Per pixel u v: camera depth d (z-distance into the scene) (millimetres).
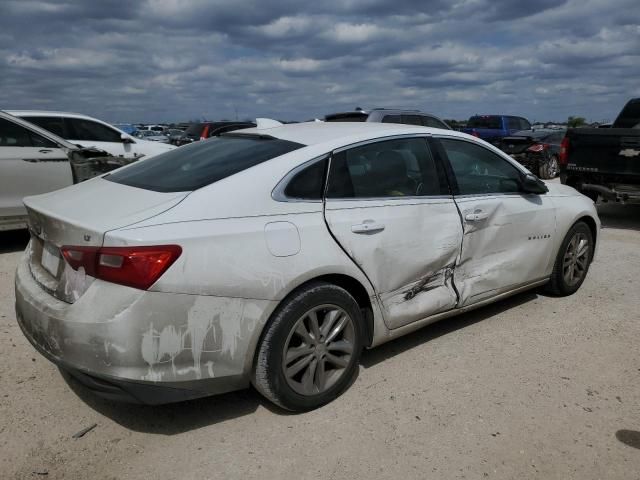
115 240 2479
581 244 4941
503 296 4301
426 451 2732
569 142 8328
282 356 2873
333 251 3029
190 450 2723
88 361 2514
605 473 2600
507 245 4160
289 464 2623
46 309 2664
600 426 2969
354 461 2650
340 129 3588
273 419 3002
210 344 2652
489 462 2658
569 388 3357
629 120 8945
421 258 3518
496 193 4141
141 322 2473
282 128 3762
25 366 3504
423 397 3229
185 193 2818
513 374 3520
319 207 3061
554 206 4570
